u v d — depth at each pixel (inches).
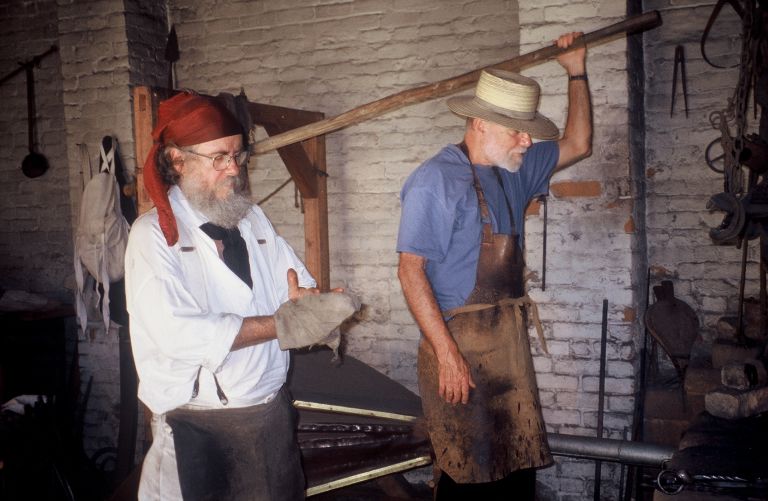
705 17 153.3
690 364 146.5
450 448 97.7
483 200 98.2
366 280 176.4
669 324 151.3
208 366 80.1
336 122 112.0
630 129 140.3
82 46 183.6
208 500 82.9
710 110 154.3
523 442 98.5
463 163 100.0
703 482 89.9
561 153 112.4
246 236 90.4
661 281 157.9
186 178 83.6
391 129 171.2
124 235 176.4
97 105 183.3
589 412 144.7
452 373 93.8
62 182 208.5
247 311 86.6
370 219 174.7
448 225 96.3
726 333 145.6
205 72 188.2
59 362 206.7
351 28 173.6
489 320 97.3
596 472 140.4
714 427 108.7
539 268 146.4
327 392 139.7
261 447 86.4
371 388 140.8
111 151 178.7
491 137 99.8
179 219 84.1
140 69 182.9
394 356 175.3
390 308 175.0
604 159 140.2
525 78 102.3
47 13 204.7
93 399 194.1
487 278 97.8
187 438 83.0
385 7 170.4
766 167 128.3
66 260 210.4
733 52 151.8
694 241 156.8
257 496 85.8
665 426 140.5
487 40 162.6
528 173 108.9
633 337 142.1
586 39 107.0
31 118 208.2
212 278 85.0
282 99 181.2
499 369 97.5
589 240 142.6
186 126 82.0
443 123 166.9
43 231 212.1
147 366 82.4
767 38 127.9
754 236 127.5
